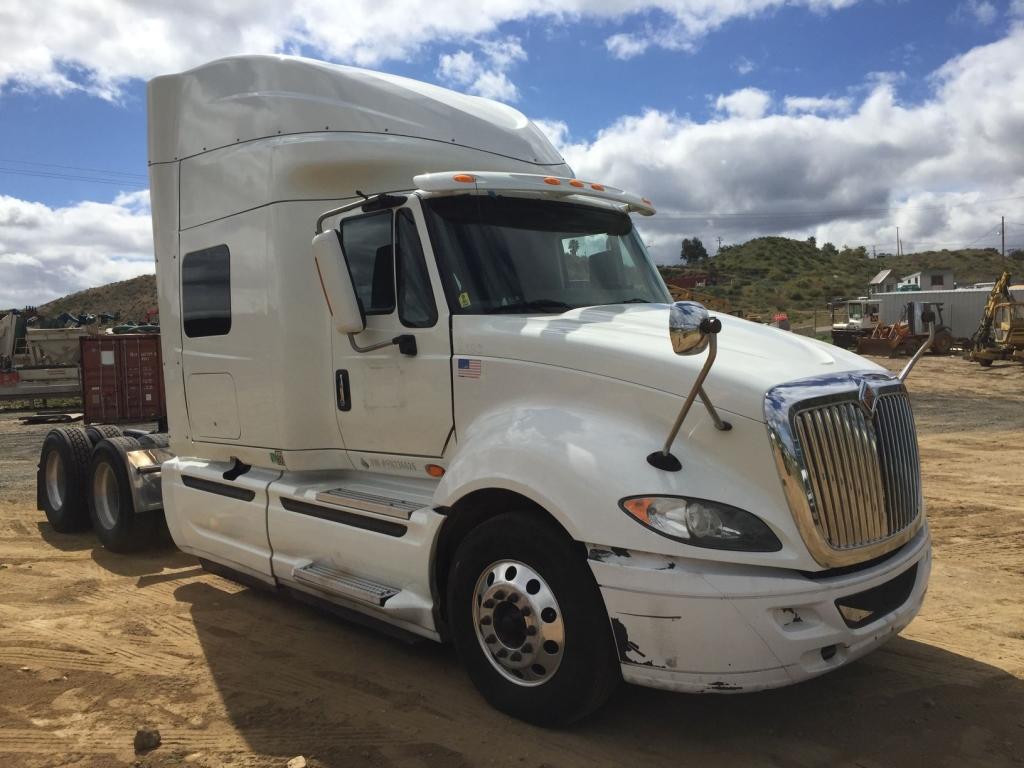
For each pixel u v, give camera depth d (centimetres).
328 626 511
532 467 351
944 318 4222
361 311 449
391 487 469
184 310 584
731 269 11469
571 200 488
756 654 310
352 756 346
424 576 406
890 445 362
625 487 326
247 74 532
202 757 349
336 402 487
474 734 362
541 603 353
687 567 315
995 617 505
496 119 557
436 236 431
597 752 344
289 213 491
